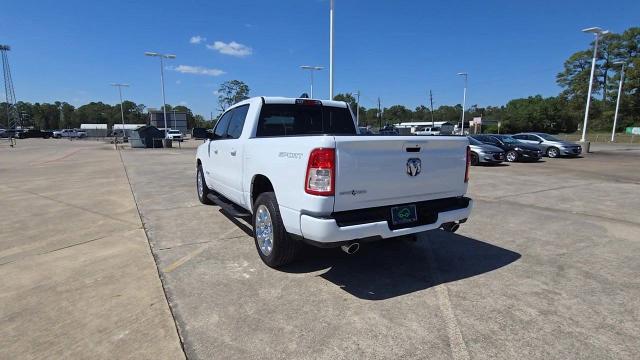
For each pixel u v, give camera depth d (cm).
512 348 284
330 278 411
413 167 387
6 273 426
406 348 284
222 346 286
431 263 456
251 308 344
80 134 7162
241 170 507
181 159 2062
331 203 344
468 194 927
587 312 338
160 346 287
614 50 8306
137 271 429
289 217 380
